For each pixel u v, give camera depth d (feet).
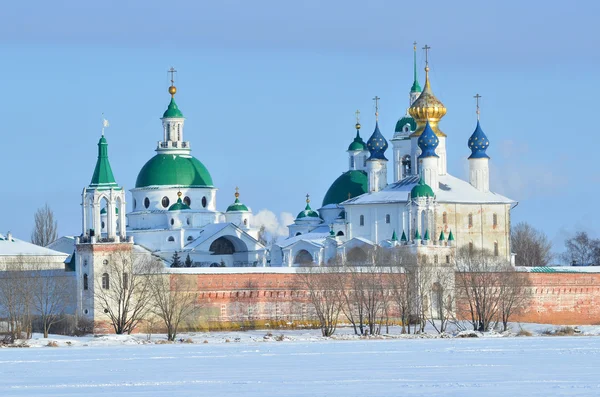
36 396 593.83
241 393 598.34
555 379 647.15
